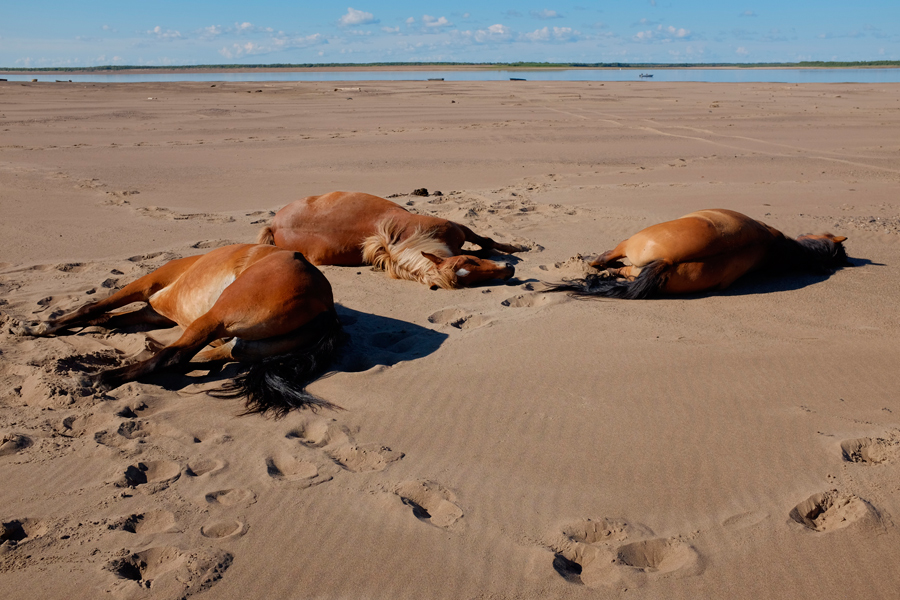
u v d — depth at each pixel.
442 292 6.81
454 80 69.69
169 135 20.06
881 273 7.29
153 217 10.05
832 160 15.98
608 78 79.00
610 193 12.00
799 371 4.83
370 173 14.04
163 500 3.48
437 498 3.51
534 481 3.62
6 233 8.88
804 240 7.54
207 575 2.95
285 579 2.94
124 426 4.16
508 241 8.67
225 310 4.71
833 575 2.95
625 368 4.91
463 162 15.46
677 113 27.72
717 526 3.26
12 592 2.87
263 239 7.84
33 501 3.47
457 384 4.70
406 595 2.85
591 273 7.25
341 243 7.48
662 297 6.57
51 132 20.20
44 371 4.80
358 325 5.93
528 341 5.44
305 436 4.21
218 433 4.16
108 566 3.01
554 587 2.89
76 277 7.11
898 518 3.28
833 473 3.63
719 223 6.56
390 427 4.17
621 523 3.28
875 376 4.73
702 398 4.45
